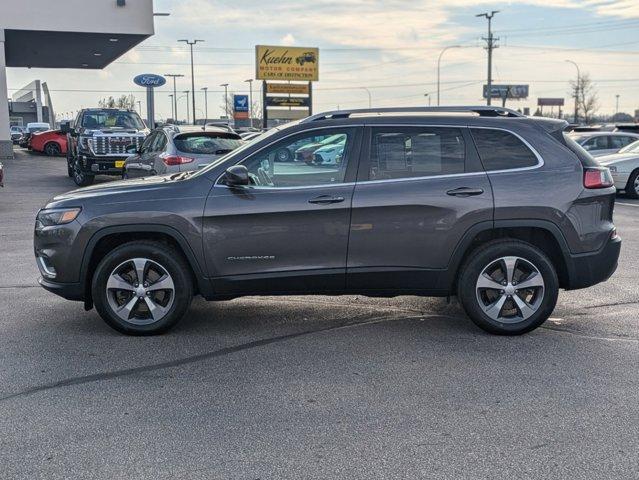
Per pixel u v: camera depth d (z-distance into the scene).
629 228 11.62
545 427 4.04
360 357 5.26
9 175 22.89
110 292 5.65
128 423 4.10
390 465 3.59
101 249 5.78
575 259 5.66
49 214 5.69
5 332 5.86
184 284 5.66
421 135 5.64
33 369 4.99
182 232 5.53
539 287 5.65
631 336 5.77
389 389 4.62
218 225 5.52
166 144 12.55
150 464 3.61
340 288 5.65
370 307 6.71
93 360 5.18
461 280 5.67
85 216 5.56
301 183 5.60
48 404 4.38
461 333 5.85
